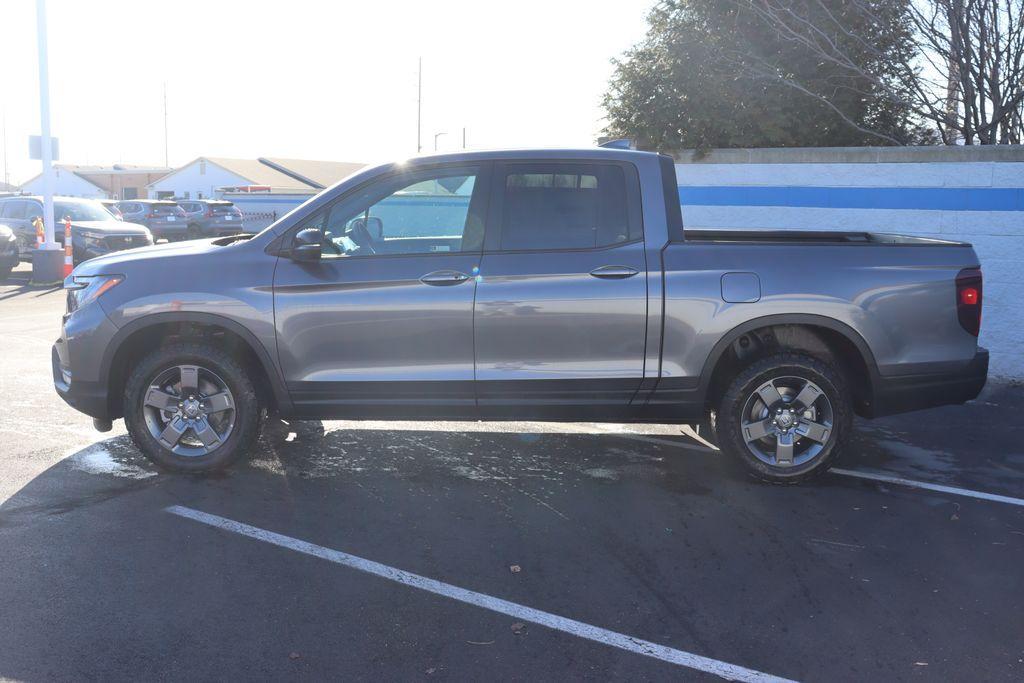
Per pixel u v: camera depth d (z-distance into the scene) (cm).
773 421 538
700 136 992
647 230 527
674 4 1046
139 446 544
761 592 402
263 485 532
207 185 6309
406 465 576
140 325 530
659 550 446
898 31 1008
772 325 541
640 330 521
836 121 1052
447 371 526
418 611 379
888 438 663
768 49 1016
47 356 920
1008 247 848
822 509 508
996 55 970
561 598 393
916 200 877
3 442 613
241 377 535
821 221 914
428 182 533
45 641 349
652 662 343
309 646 350
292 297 525
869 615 383
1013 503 523
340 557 431
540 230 527
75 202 2034
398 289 521
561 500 515
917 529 480
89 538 448
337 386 531
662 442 642
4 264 1723
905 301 531
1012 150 839
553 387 525
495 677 330
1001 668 342
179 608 378
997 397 800
